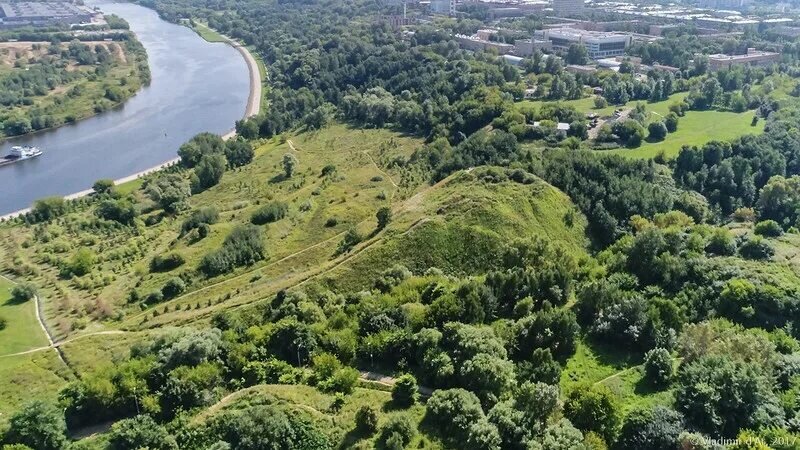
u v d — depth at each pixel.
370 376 105.06
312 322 121.75
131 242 195.50
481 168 179.75
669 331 108.00
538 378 99.12
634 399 96.56
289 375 104.81
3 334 144.38
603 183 183.00
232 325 124.38
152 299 156.50
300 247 176.25
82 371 122.25
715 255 137.75
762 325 114.38
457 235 147.75
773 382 95.38
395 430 87.75
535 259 134.12
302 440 88.94
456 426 87.81
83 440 95.75
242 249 171.62
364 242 155.88
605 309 114.12
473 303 114.75
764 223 157.25
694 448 80.69
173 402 100.38
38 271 181.00
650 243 131.12
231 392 104.62
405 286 129.00
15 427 93.75
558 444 81.50
